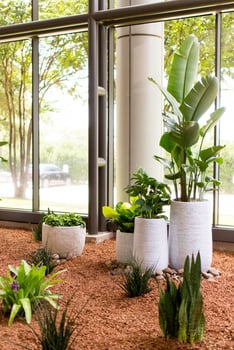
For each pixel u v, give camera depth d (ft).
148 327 8.19
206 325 8.27
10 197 19.98
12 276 9.54
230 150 15.14
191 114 11.87
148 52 16.43
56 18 16.90
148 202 11.78
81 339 7.57
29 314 8.14
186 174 11.96
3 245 15.51
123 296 10.11
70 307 9.37
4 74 19.66
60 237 13.57
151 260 11.60
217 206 15.44
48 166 18.94
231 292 10.46
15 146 19.66
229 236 14.99
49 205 19.03
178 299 7.61
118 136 17.07
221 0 13.94
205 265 11.89
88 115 16.08
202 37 15.58
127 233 12.49
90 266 12.78
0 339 7.52
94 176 16.14
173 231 12.02
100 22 16.15
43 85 18.78
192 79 12.50
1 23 19.88
